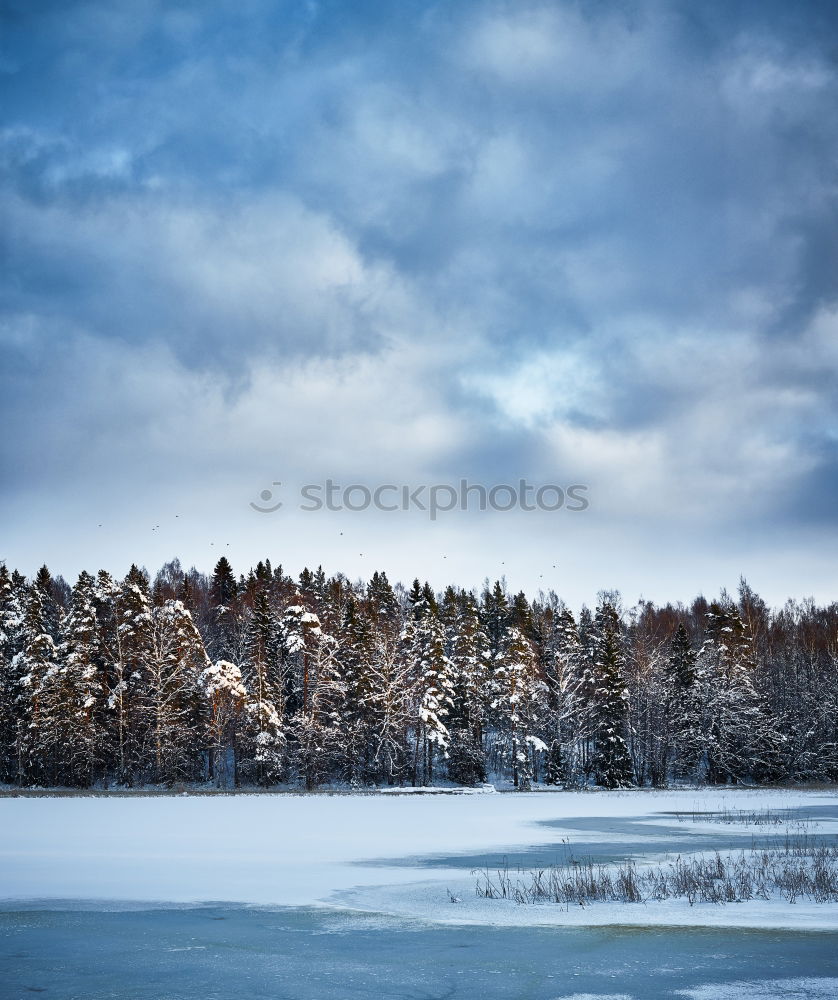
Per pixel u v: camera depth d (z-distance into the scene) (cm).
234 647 8469
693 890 1714
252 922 1477
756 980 1071
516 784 7206
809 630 11631
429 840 2825
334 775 7162
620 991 1027
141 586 7088
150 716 6500
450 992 1032
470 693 7325
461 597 10900
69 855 2409
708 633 8619
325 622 8194
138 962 1192
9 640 7169
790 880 1791
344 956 1223
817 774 7481
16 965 1176
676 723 7531
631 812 4159
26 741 6462
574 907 1593
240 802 4722
